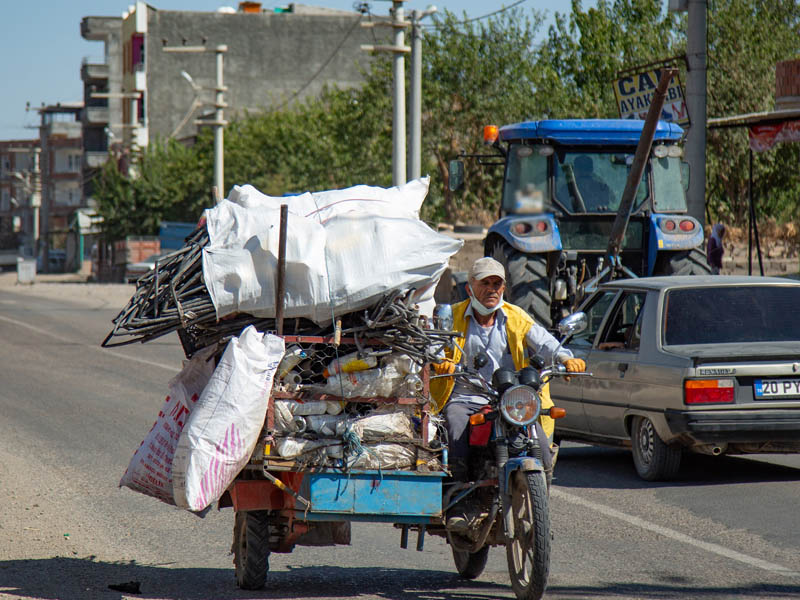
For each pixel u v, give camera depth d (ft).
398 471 63.98
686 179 167.32
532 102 422.82
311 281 64.13
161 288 67.00
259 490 65.36
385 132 464.65
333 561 77.25
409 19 291.17
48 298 439.22
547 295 155.12
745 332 104.47
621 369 107.14
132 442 127.44
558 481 105.29
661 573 71.87
